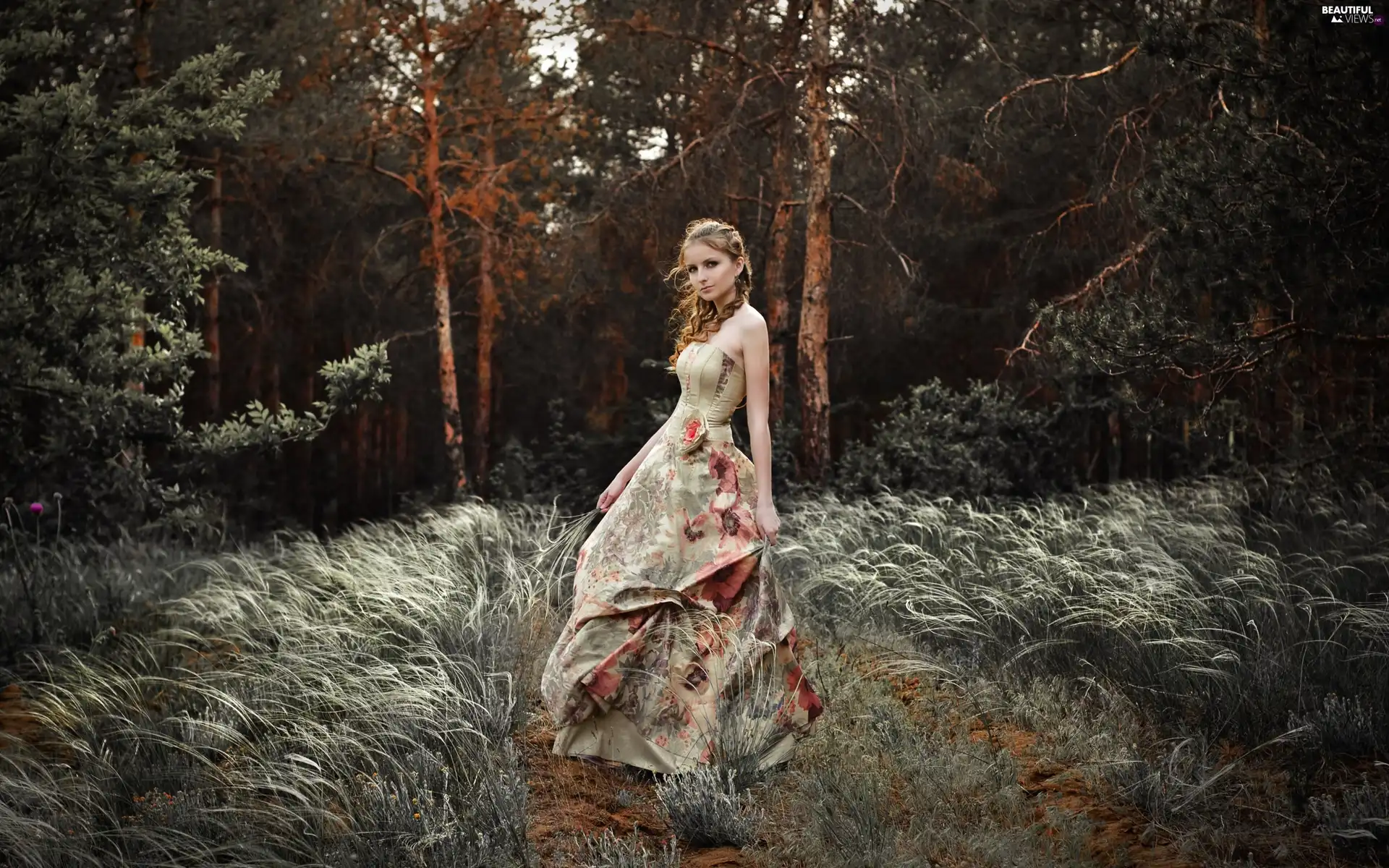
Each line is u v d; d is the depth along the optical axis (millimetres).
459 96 16141
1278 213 5668
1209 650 3984
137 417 6785
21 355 6062
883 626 5012
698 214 13867
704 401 3598
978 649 4422
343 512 23984
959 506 7453
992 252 18375
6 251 6102
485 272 18656
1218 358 6516
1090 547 5508
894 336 18641
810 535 6867
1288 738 3424
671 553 3516
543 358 23281
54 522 7266
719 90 14328
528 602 5082
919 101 12172
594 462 15562
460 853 2766
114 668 4582
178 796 3051
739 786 3254
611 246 14500
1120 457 16391
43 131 5945
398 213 21000
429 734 3436
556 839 2967
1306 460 7406
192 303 18359
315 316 21625
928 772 3326
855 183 14688
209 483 15070
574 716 3424
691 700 3381
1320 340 6340
